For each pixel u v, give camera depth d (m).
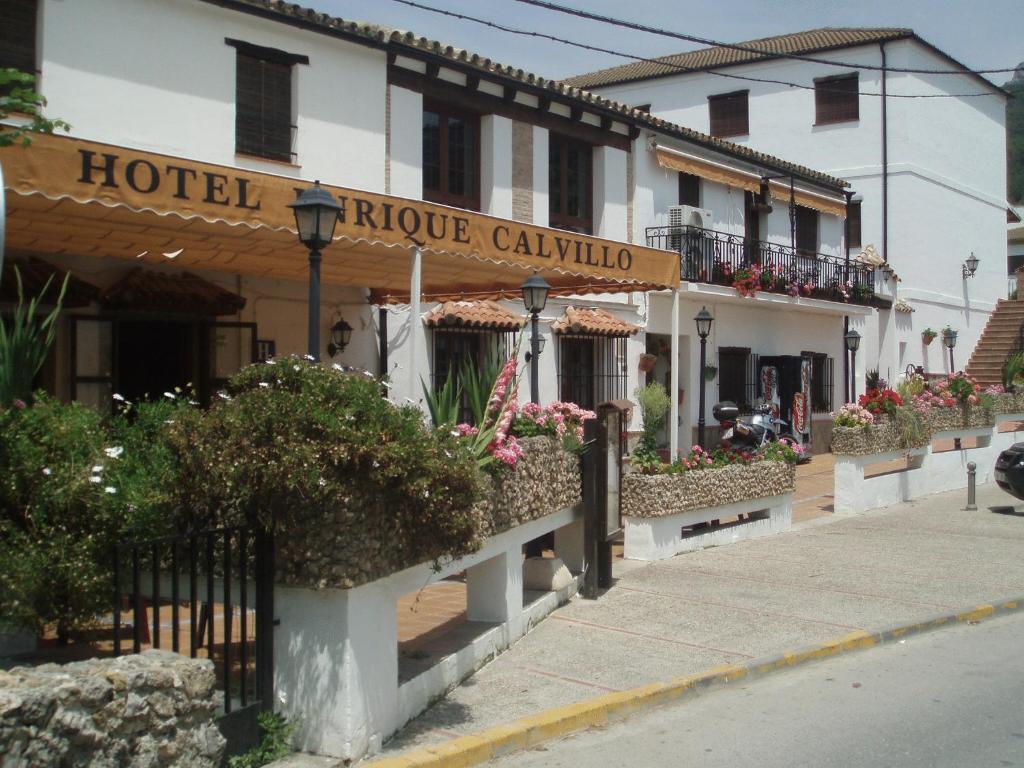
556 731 5.87
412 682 5.89
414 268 8.75
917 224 27.59
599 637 7.85
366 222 8.30
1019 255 42.56
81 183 6.66
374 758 5.20
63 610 4.62
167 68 11.27
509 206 15.48
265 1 11.94
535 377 10.55
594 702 6.21
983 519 14.42
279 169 12.29
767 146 29.11
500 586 7.57
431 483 5.25
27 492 4.64
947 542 12.49
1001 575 10.45
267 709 5.14
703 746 5.71
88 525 4.71
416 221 8.71
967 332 31.31
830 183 24.27
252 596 5.32
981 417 18.83
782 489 13.25
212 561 4.93
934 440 17.59
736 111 29.61
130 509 4.89
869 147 27.78
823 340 24.50
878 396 16.05
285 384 5.13
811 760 5.45
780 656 7.36
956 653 7.80
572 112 16.59
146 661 4.21
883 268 26.42
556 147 16.88
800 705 6.48
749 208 21.77
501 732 5.64
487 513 6.75
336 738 5.07
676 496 11.23
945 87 29.62
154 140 11.14
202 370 11.32
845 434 14.99
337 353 12.80
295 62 12.49
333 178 12.89
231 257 10.12
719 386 20.64
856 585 9.89
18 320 5.13
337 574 4.99
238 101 12.01
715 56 30.38
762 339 22.06
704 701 6.59
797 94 28.55
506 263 9.68
